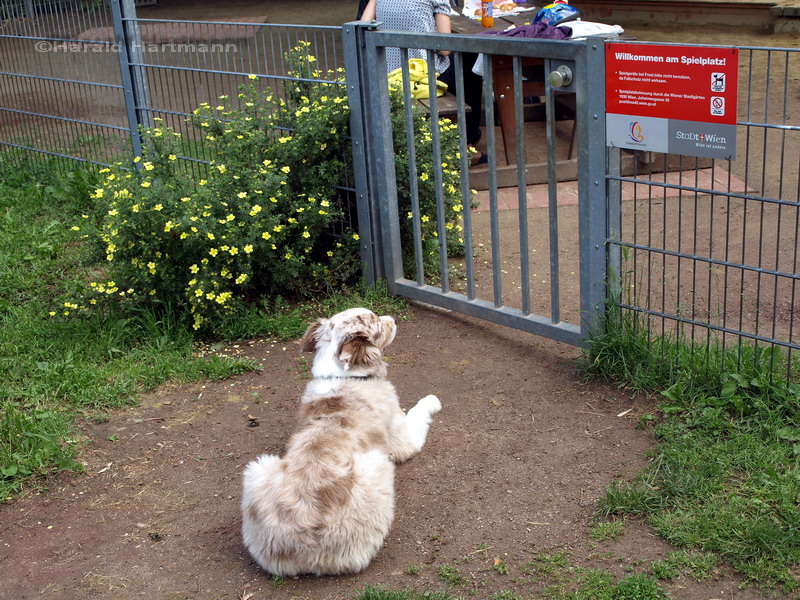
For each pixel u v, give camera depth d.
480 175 7.55
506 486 3.79
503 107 7.56
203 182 5.63
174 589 3.29
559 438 4.11
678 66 3.81
